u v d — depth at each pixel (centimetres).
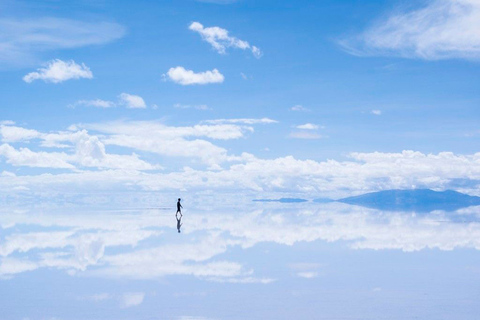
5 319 969
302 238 2430
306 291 1221
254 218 4156
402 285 1294
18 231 2722
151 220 3731
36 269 1516
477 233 2717
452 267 1573
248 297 1157
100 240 2288
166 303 1098
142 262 1652
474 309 1050
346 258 1756
